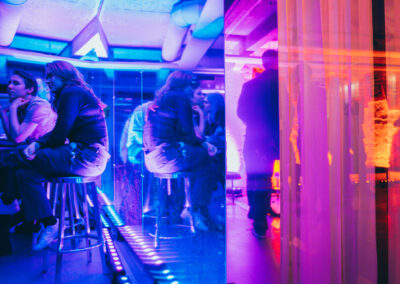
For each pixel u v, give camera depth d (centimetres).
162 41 160
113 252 225
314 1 127
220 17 126
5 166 231
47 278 204
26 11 233
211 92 130
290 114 128
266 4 134
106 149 210
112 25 218
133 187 272
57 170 191
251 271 134
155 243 176
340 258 127
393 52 129
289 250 128
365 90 128
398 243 132
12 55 246
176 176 151
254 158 136
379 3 129
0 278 201
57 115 191
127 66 229
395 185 131
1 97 231
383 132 129
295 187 127
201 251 129
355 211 129
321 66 127
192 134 136
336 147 126
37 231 243
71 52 263
